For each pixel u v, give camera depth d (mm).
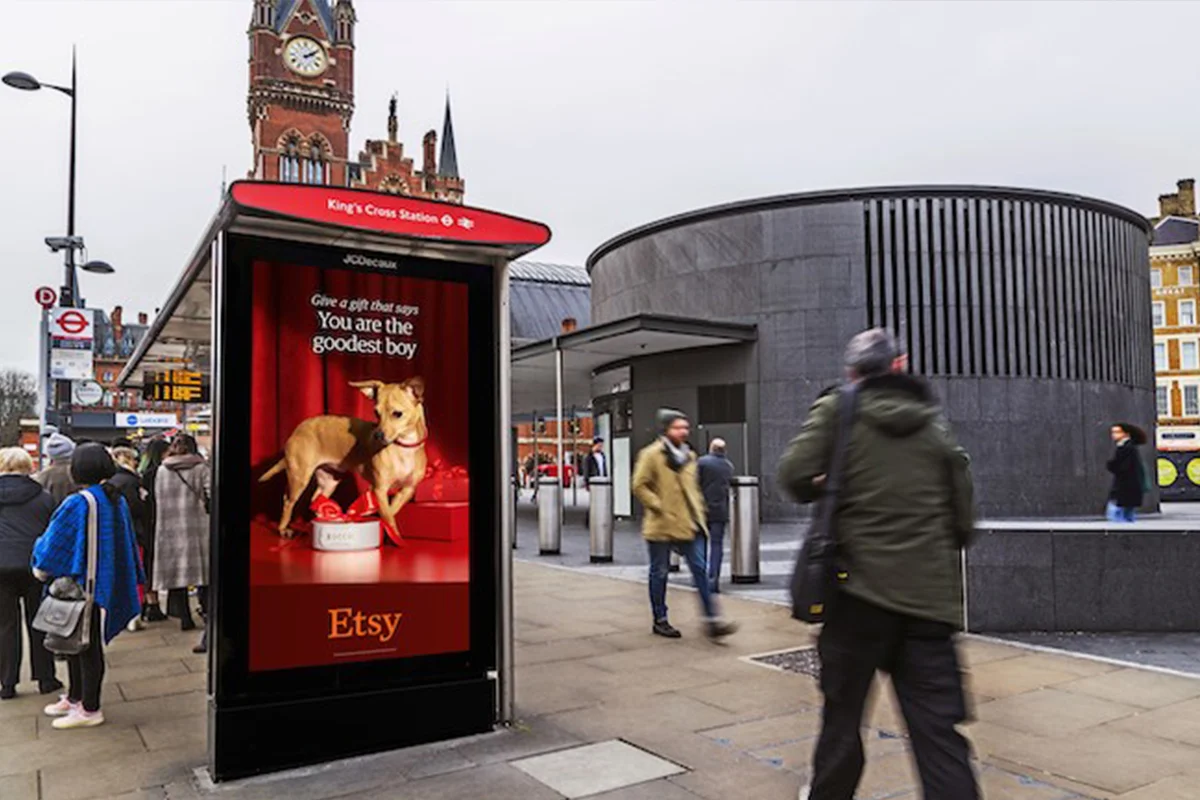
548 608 9094
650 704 5605
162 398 13398
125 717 5586
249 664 4430
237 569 4418
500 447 5223
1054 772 4359
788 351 20422
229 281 4449
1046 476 20344
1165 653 6938
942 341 20188
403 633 4844
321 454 4664
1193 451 31922
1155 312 53688
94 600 5301
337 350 4742
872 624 3178
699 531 7531
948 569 3193
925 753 3113
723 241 21344
